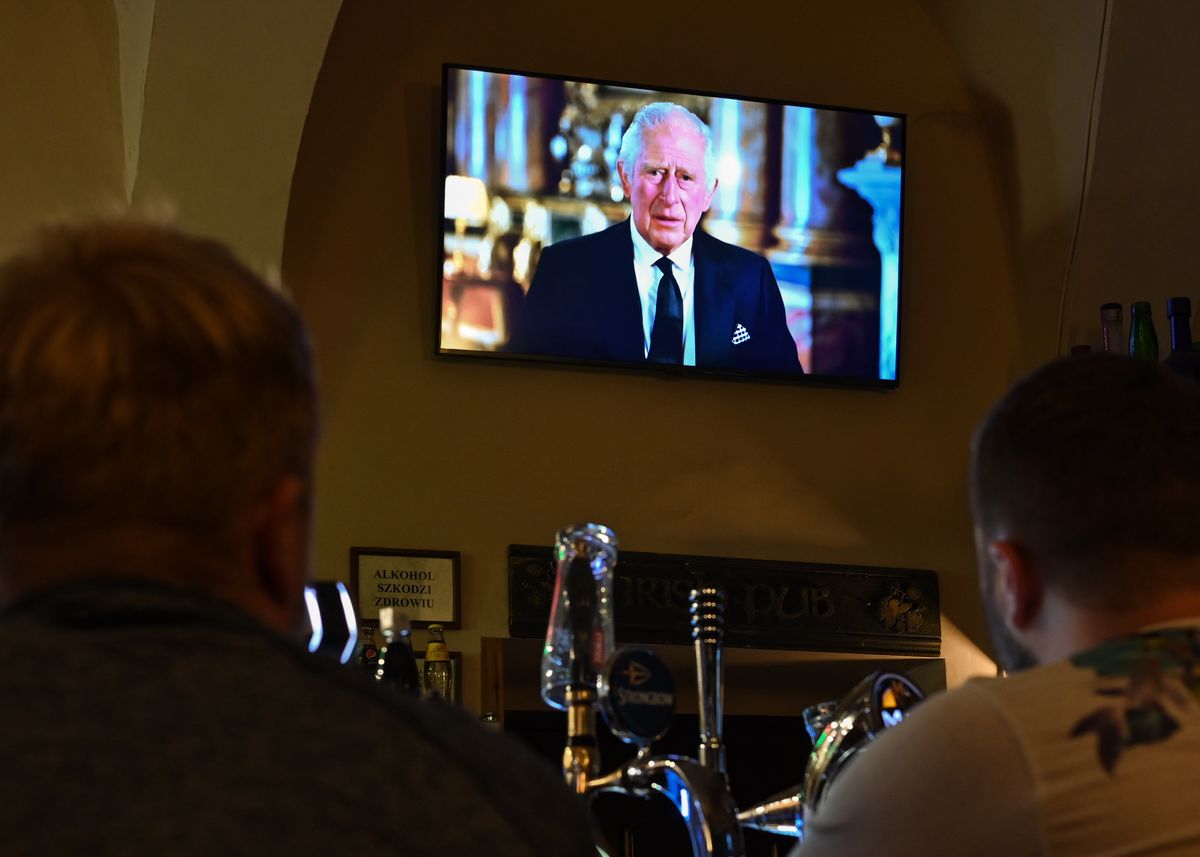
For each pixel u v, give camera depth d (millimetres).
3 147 4160
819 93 5051
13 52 4211
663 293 4633
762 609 4594
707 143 4723
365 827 670
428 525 4453
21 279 754
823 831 1201
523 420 4602
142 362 730
